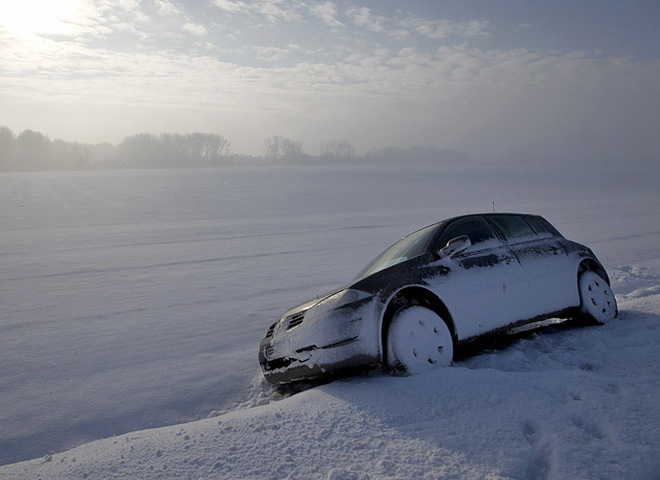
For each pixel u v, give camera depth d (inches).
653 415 106.4
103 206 1617.9
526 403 119.0
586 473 88.0
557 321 217.9
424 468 95.3
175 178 3695.9
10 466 113.8
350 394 133.9
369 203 1720.0
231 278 456.1
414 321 149.8
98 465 104.3
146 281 452.8
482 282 169.2
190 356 233.5
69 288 428.8
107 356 238.4
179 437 115.4
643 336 172.4
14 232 983.6
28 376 213.6
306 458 102.2
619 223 892.6
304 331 153.9
